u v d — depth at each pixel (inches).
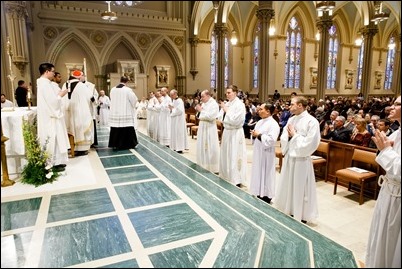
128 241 122.5
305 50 961.5
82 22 729.6
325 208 196.9
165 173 217.6
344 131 257.6
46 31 698.2
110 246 118.6
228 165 224.5
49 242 120.9
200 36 884.6
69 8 711.1
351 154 233.0
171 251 115.7
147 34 804.6
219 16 705.6
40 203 159.2
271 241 124.8
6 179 184.4
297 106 161.3
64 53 738.8
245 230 133.7
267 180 193.0
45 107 203.8
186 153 345.7
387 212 101.4
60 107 211.6
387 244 100.9
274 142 186.9
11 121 190.1
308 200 164.9
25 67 538.9
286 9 870.4
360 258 136.0
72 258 110.3
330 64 1025.5
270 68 896.3
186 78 872.3
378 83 1142.3
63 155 215.9
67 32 717.3
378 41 1107.3
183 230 132.5
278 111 441.7
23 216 143.8
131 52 803.4
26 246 117.9
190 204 161.6
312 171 164.6
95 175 208.7
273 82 907.4
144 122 605.0
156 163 245.1
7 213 146.6
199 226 136.6
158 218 143.8
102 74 765.9
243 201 168.1
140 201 164.4
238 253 115.1
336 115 301.1
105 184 190.9
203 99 252.4
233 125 219.6
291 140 161.5
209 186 191.6
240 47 985.5
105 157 262.2
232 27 963.3
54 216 144.3
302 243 123.7
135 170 223.1
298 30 953.5
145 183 194.5
